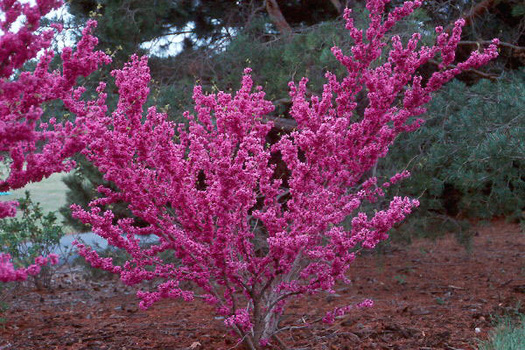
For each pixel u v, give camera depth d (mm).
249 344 3889
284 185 9336
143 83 3443
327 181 4156
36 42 2389
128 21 7969
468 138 5641
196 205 3588
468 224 7027
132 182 3443
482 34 9578
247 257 3750
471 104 5922
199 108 4062
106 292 7160
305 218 3586
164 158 3375
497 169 5180
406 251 9453
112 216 3504
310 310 5637
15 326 5164
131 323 5234
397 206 3445
